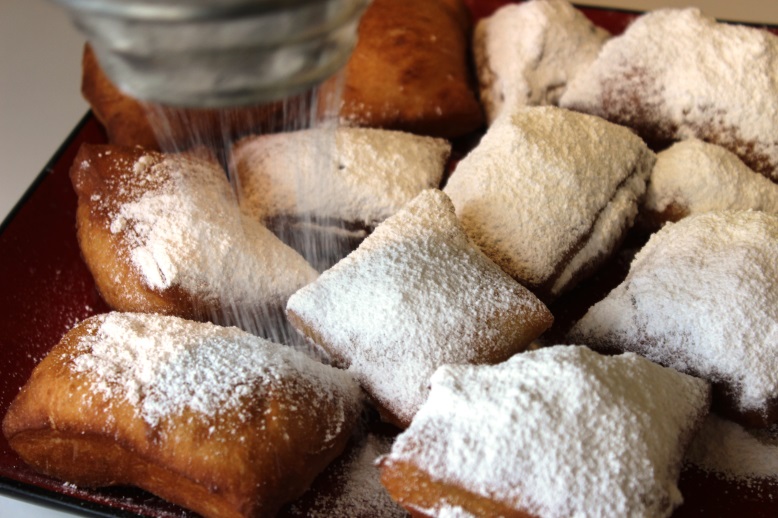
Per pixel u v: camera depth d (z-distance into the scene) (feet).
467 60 1.19
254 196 1.00
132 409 0.78
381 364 0.83
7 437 0.83
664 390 0.79
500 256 0.93
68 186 1.05
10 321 0.95
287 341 0.93
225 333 0.85
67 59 1.28
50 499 0.80
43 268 0.99
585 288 1.00
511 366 0.77
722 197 0.99
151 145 1.06
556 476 0.72
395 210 0.99
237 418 0.77
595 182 0.97
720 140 1.04
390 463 0.75
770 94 1.02
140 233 0.92
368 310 0.84
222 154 1.07
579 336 0.91
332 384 0.83
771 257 0.88
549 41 1.11
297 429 0.78
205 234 0.92
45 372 0.83
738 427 0.86
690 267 0.89
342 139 1.02
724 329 0.84
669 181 1.00
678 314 0.86
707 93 1.03
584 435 0.73
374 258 0.88
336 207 0.99
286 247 0.96
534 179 0.95
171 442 0.77
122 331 0.84
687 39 1.06
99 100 1.07
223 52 0.45
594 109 1.08
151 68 0.46
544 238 0.93
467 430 0.74
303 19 0.46
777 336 0.84
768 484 0.82
